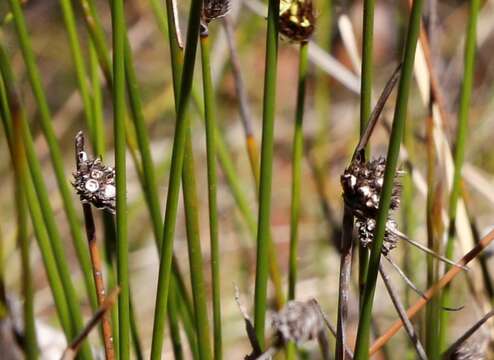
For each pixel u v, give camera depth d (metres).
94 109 0.54
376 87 1.08
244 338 0.80
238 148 1.04
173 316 0.54
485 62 1.12
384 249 0.47
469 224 0.58
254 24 0.89
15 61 0.93
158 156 0.97
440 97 0.57
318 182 0.69
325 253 0.83
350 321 0.74
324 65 0.63
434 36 0.58
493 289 0.61
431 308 0.52
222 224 0.93
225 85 1.10
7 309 0.54
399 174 0.47
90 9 0.54
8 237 0.81
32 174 0.50
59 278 0.51
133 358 0.67
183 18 0.70
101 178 0.47
